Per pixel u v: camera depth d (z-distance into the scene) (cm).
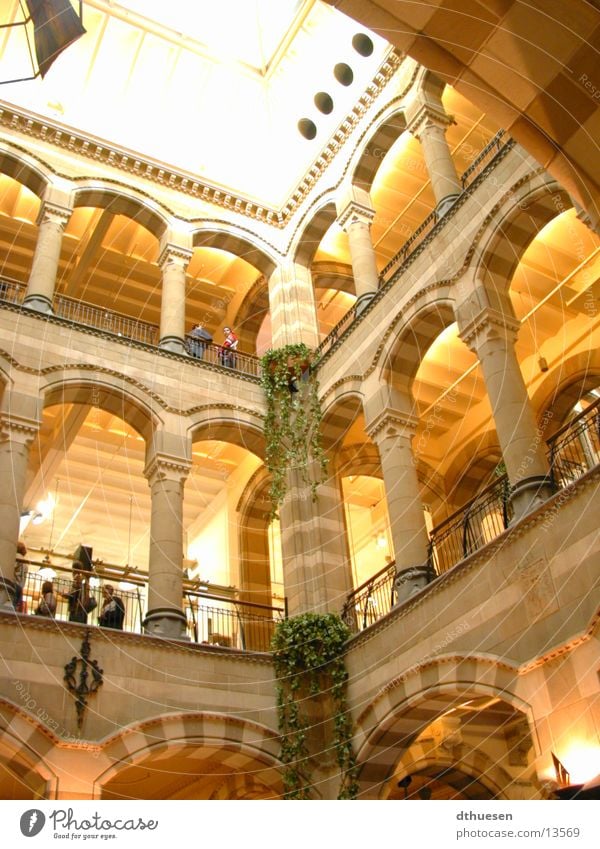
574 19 798
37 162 2138
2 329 1778
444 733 1800
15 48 2217
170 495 1800
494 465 2242
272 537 2617
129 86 2369
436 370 2225
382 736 1491
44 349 1808
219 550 2466
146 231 2467
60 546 2616
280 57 2409
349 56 2264
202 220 2325
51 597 1623
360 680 1575
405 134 2233
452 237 1717
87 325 1900
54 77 2281
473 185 1689
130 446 2553
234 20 2416
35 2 1655
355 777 1510
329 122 2364
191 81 2419
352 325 1983
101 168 2244
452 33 841
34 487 2533
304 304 2300
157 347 1986
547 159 884
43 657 1430
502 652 1266
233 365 2328
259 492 2422
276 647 1680
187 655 1577
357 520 2742
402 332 1784
